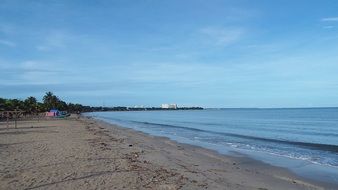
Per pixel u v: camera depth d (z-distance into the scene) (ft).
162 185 38.45
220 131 152.97
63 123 205.46
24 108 393.09
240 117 335.67
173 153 74.23
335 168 57.52
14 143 79.92
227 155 72.79
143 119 342.44
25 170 45.65
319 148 85.66
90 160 55.06
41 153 62.44
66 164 50.75
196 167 55.72
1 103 340.59
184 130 161.58
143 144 92.94
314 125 187.21
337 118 268.21
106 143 88.74
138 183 39.11
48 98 511.81
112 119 342.44
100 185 37.88
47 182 38.91
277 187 42.83
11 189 35.78
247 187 41.70
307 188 42.96
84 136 109.60
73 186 37.27
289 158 68.85
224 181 44.37
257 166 59.21
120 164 52.08
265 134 134.41
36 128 147.74
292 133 138.41
